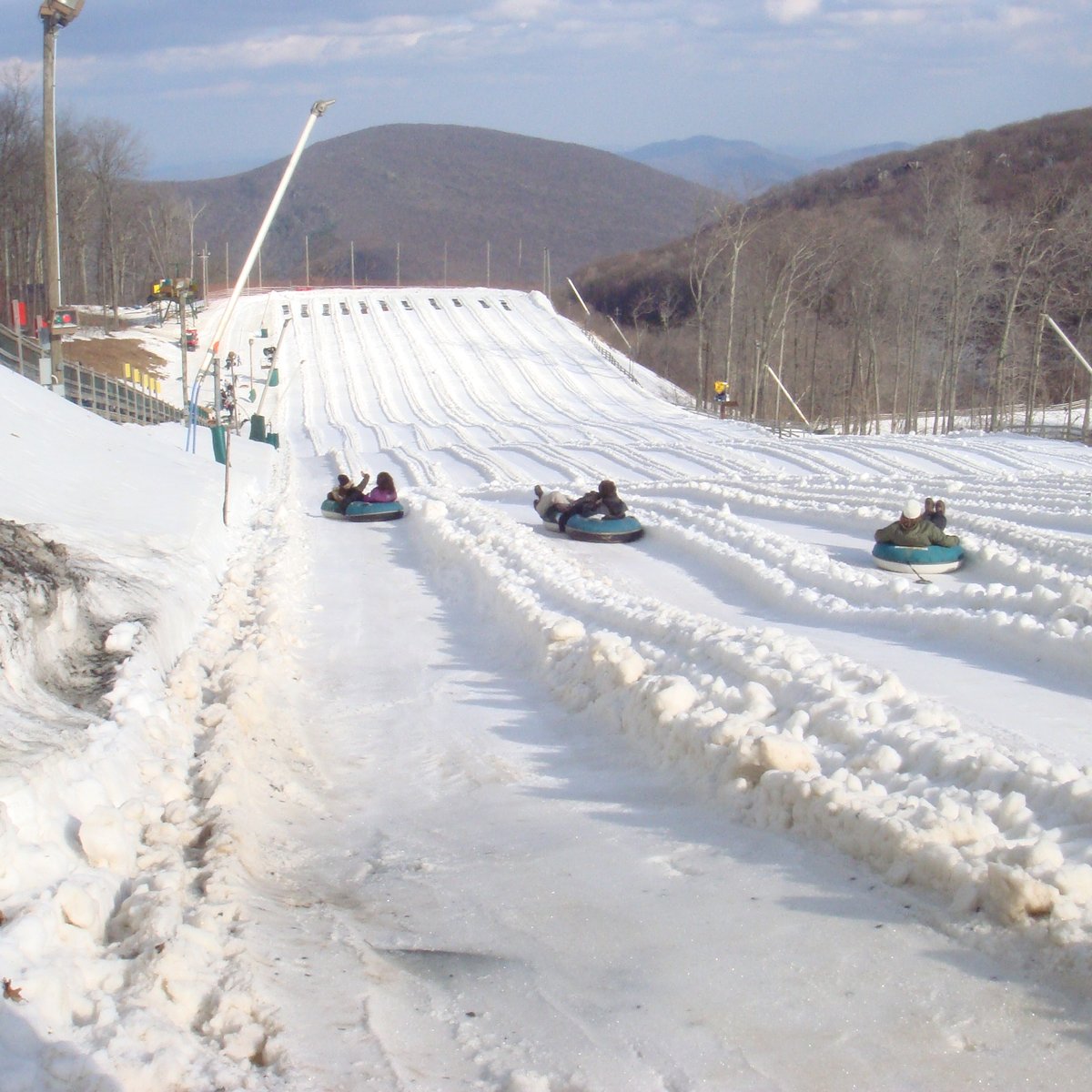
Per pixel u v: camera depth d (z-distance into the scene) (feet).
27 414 68.69
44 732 23.90
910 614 41.04
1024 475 90.07
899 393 291.17
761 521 72.79
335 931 19.38
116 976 16.07
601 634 35.47
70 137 306.35
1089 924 16.75
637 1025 16.08
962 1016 15.61
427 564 63.05
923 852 19.15
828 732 26.03
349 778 29.91
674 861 21.86
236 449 136.05
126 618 35.50
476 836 24.75
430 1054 15.48
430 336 299.99
